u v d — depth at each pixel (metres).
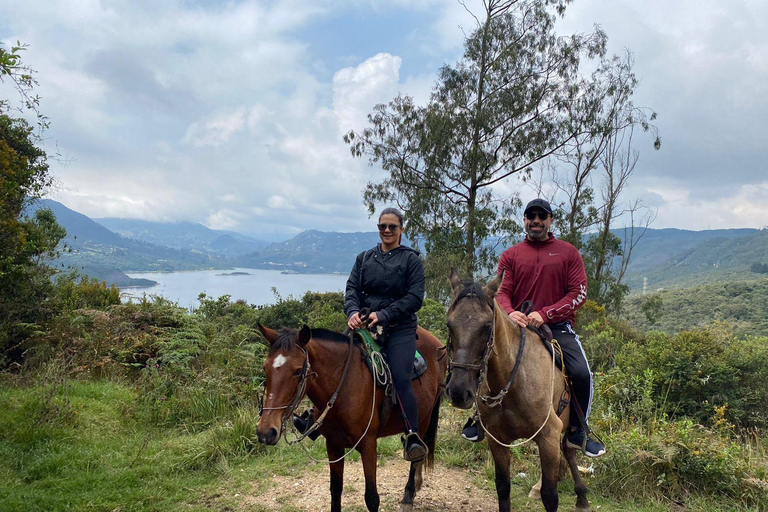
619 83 26.97
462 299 3.31
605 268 28.91
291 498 4.70
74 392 7.12
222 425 6.39
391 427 4.01
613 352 10.37
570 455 4.35
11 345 8.91
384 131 27.52
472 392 3.05
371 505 3.61
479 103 26.53
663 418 5.85
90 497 4.60
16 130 11.41
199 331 9.65
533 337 3.84
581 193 28.44
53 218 13.55
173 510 4.48
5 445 5.49
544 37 26.27
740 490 4.76
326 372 3.49
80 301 11.66
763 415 7.84
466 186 27.19
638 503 4.69
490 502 4.66
